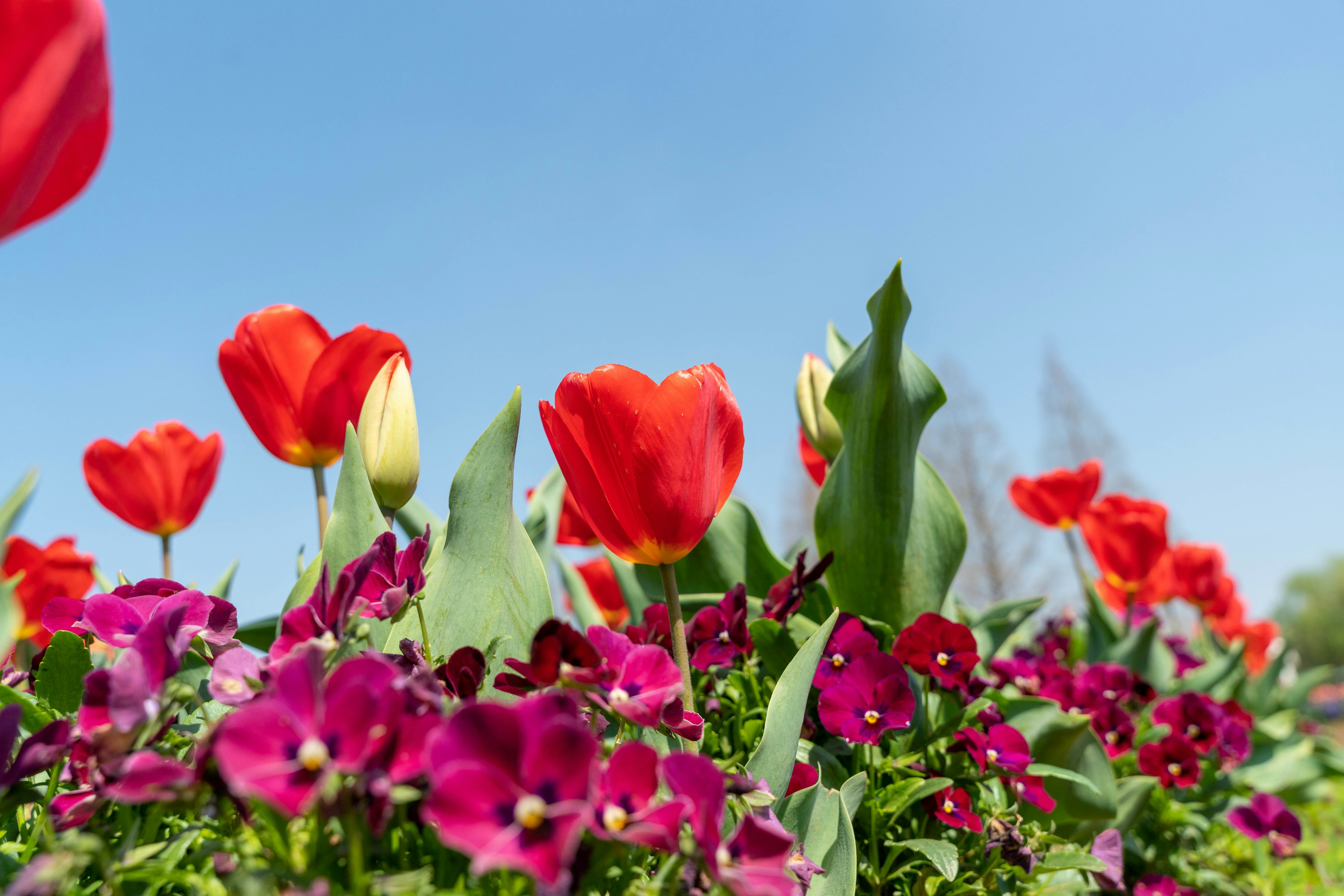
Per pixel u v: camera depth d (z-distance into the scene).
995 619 0.66
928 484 0.54
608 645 0.32
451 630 0.36
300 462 0.45
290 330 0.44
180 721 0.35
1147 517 0.85
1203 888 0.67
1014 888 0.46
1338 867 0.81
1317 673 1.27
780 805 0.37
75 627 0.34
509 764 0.24
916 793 0.42
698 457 0.36
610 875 0.29
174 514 0.51
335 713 0.24
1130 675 0.70
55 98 0.22
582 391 0.35
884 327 0.49
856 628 0.49
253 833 0.28
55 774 0.30
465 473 0.38
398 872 0.28
